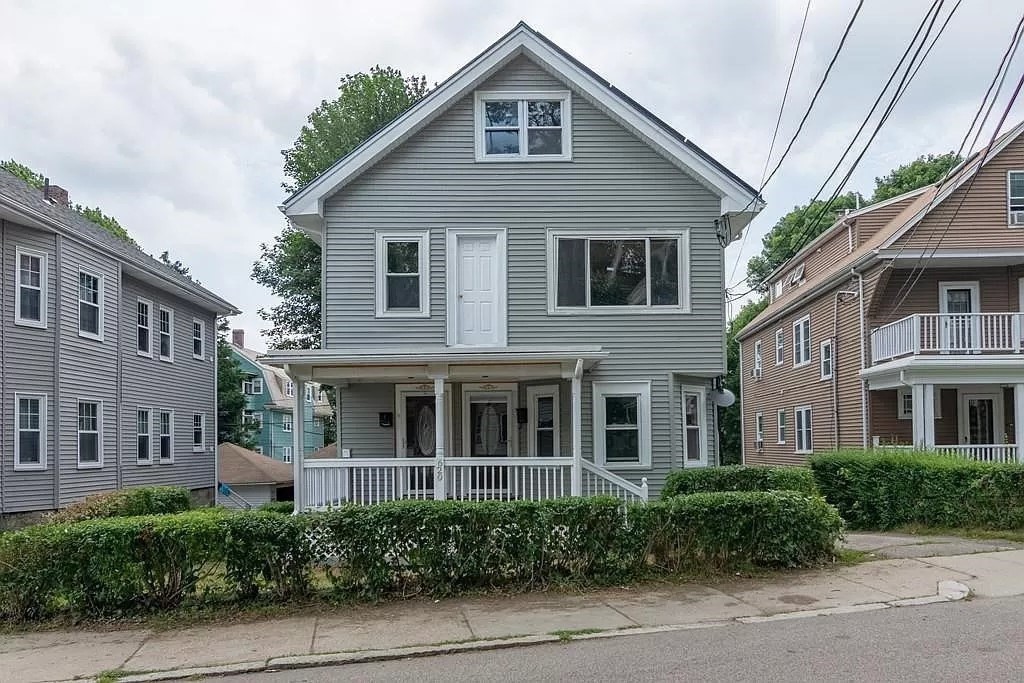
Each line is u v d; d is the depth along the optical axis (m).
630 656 6.69
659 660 6.53
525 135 15.30
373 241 15.02
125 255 21.52
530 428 15.40
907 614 7.86
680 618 7.96
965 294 21.56
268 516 9.05
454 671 6.50
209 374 28.48
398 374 13.12
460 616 8.23
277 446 51.81
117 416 21.06
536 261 15.12
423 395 15.55
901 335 19.89
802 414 28.03
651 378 15.05
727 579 9.63
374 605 8.77
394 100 34.03
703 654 6.65
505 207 15.17
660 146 15.07
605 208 15.20
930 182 39.44
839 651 6.59
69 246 18.92
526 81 15.35
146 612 8.63
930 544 11.81
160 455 24.17
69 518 14.48
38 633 8.20
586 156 15.28
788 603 8.46
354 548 8.97
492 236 15.13
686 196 15.27
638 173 15.26
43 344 18.00
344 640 7.50
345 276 14.95
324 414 49.22
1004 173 20.84
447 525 9.19
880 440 21.58
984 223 20.72
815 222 19.73
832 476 14.86
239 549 8.84
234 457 33.50
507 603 8.73
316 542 8.98
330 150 33.50
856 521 14.25
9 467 17.09
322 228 15.28
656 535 9.74
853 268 21.91
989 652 6.41
